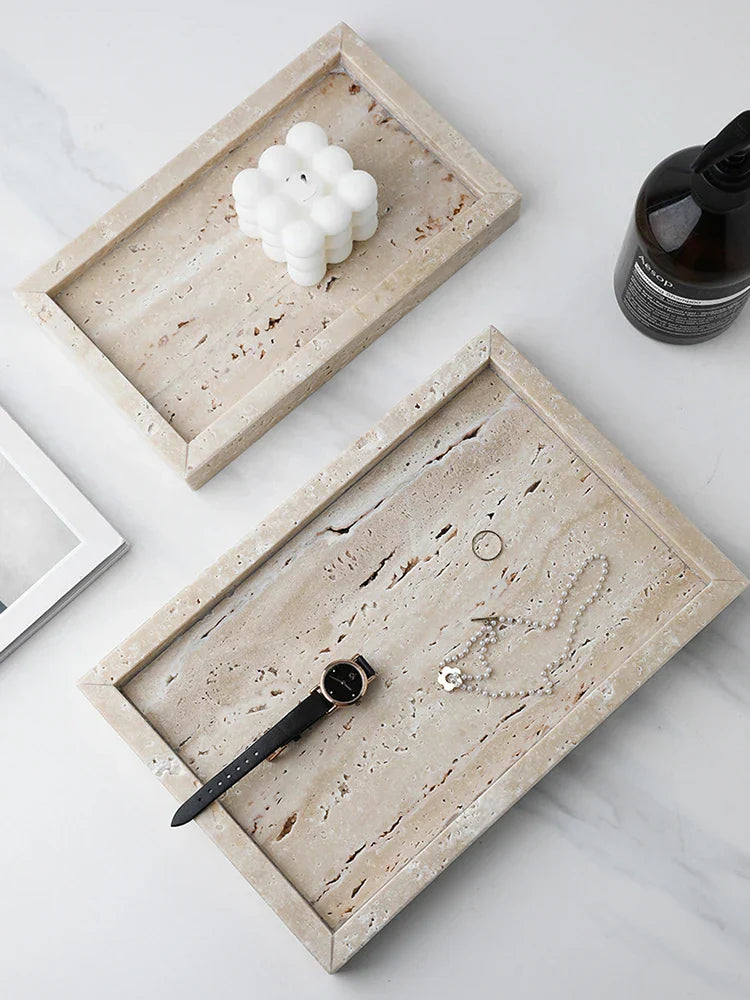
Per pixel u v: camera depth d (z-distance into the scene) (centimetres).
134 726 81
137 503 87
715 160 64
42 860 85
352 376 87
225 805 81
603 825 82
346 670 81
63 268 86
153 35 92
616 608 81
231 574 82
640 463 85
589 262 87
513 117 89
